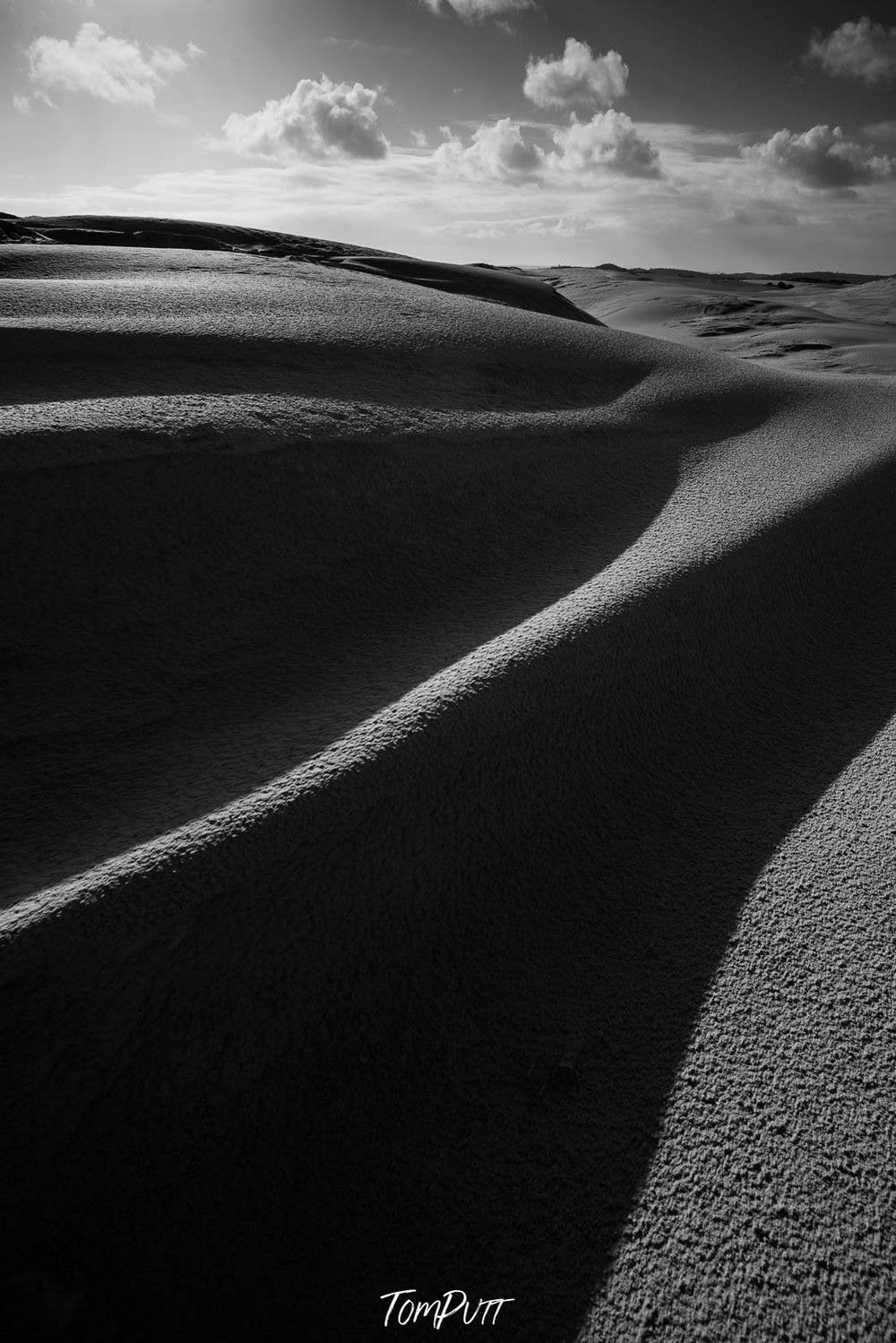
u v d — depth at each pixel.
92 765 1.65
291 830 1.47
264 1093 1.22
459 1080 1.29
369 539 2.59
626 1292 1.05
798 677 2.43
